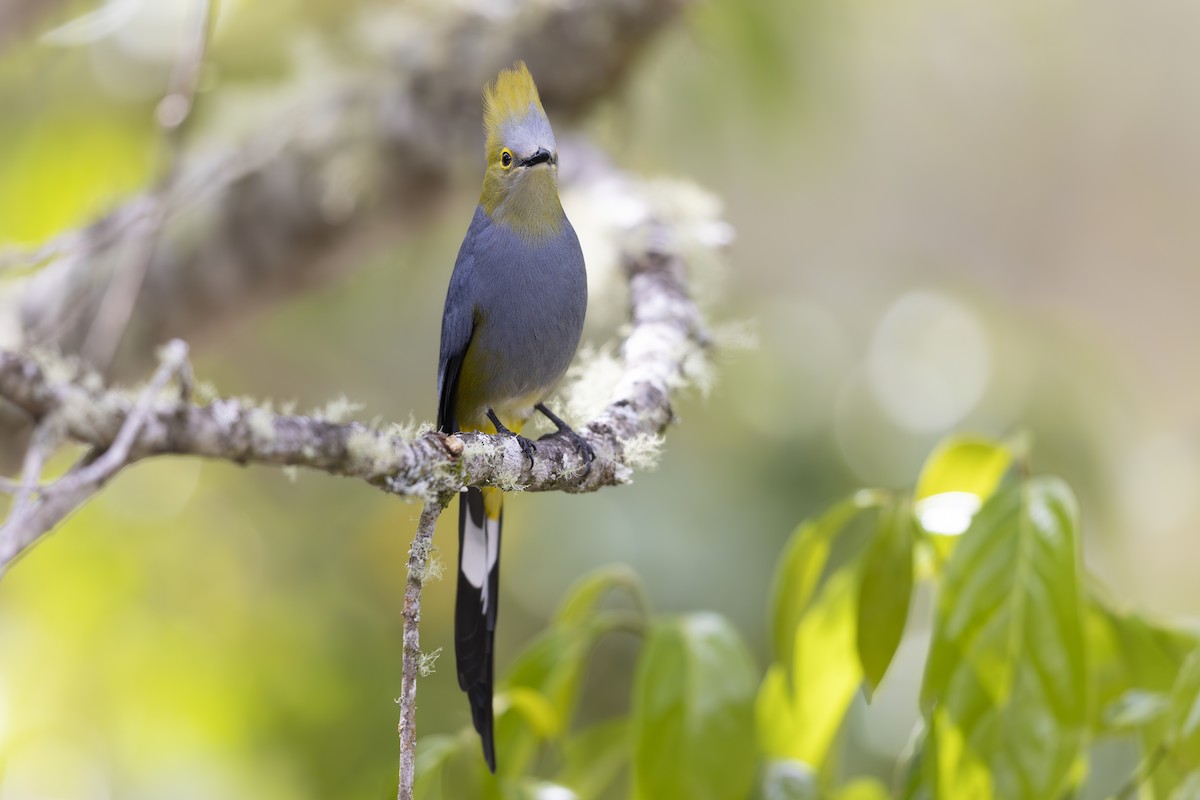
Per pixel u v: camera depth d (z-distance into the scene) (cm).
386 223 934
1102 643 587
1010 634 509
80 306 895
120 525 1152
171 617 1134
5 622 1072
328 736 1138
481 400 701
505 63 880
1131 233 2027
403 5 924
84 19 926
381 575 1263
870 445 1280
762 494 1233
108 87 1108
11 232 1097
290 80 969
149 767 1055
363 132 902
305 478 1280
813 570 601
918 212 1903
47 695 1055
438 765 571
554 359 682
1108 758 945
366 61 929
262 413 340
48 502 282
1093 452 1263
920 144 1819
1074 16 1820
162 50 1098
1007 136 1897
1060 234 1997
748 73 1046
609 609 1209
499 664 1243
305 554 1243
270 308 975
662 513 1215
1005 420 1246
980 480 605
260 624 1158
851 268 1476
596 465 500
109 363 838
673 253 730
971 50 1742
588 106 913
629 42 880
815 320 1392
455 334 679
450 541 1252
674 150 1002
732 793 537
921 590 1120
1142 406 1505
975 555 519
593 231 751
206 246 904
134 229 881
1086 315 2047
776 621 602
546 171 650
